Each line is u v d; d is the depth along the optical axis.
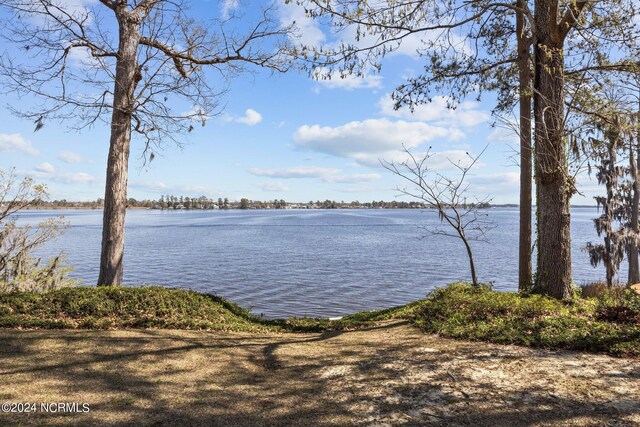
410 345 7.63
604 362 6.10
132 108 11.16
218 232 83.19
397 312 11.86
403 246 57.56
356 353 7.25
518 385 5.29
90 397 5.03
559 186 10.70
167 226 106.94
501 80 14.04
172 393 5.27
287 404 4.98
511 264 38.88
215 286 26.52
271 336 9.21
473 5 12.35
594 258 20.20
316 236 73.31
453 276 31.28
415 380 5.64
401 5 11.77
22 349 6.70
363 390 5.37
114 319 8.93
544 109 10.11
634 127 11.17
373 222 137.00
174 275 30.81
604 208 20.14
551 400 4.80
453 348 7.20
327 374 6.08
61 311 9.10
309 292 24.75
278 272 32.72
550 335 7.39
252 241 61.94
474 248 55.94
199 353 7.06
